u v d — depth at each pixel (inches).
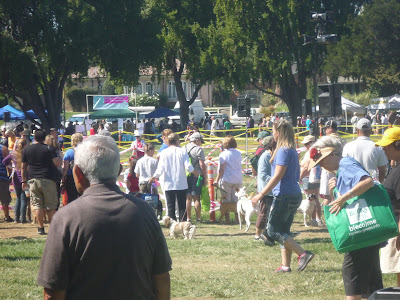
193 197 695.1
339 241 266.7
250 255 483.2
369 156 436.1
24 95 2236.7
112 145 161.0
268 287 375.6
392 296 138.3
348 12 2753.4
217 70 2822.3
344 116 3034.0
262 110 4143.7
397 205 279.0
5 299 351.9
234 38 2684.5
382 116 2770.7
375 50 3612.2
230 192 677.3
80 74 2335.1
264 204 543.2
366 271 270.4
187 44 2800.2
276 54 2691.9
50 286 145.8
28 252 494.9
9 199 716.7
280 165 379.9
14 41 2063.2
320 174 633.0
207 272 422.9
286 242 398.6
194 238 580.7
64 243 147.4
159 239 157.2
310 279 385.7
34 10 2091.5
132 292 149.5
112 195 155.3
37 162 601.9
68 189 583.2
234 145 673.0
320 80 4323.3
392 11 3555.6
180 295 363.6
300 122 2760.8
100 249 147.2
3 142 869.8
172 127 2962.6
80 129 2186.3
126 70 2332.7
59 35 2049.7
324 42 1072.8
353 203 267.4
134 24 2283.5
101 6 2231.8
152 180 634.8
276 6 2605.8
